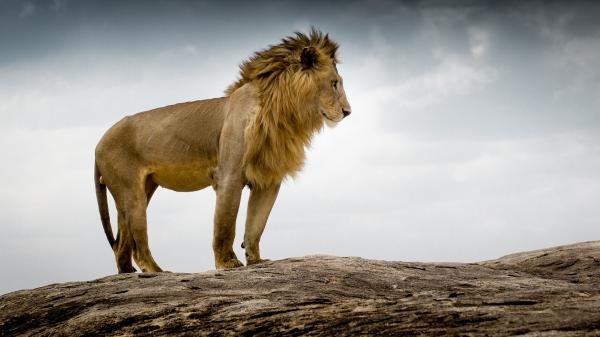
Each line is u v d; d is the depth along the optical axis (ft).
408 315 37.19
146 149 65.05
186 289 47.19
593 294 40.50
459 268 51.39
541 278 49.44
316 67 61.98
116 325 43.42
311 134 62.90
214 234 59.16
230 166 59.47
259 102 60.59
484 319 35.06
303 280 47.44
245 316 41.01
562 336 31.50
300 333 37.52
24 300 50.85
